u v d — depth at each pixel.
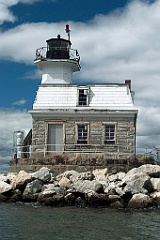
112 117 30.55
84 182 22.39
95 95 31.47
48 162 27.67
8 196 23.75
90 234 15.41
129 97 31.36
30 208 21.14
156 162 27.45
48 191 22.53
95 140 30.45
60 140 30.72
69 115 30.72
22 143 32.62
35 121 30.86
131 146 30.11
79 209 20.81
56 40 38.56
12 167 28.73
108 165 26.91
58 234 15.38
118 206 21.12
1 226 16.69
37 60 37.97
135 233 15.62
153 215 19.27
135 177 22.42
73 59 38.22
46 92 31.83
